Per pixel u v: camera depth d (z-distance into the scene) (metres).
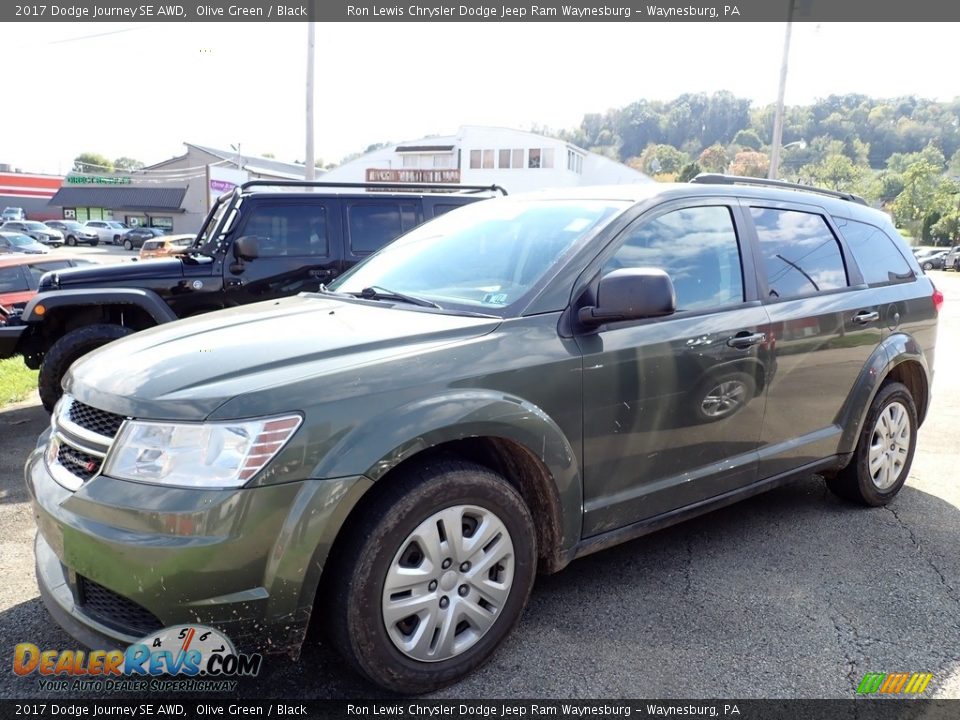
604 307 2.67
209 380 2.26
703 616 2.99
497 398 2.50
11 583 3.21
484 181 50.78
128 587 2.10
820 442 3.78
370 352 2.45
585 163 55.31
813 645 2.79
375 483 2.34
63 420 2.47
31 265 11.20
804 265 3.76
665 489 3.09
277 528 2.13
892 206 79.25
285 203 6.80
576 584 3.26
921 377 4.47
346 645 2.30
